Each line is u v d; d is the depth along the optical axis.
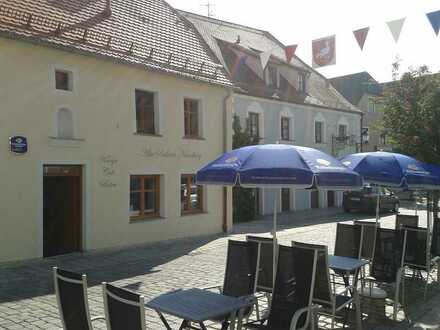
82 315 4.16
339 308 5.82
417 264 8.29
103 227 12.97
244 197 21.31
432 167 8.04
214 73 16.86
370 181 7.09
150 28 16.20
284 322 5.21
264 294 7.69
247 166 5.36
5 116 10.75
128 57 13.68
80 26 13.25
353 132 32.66
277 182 5.12
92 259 11.58
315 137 28.97
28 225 11.16
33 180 11.28
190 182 16.09
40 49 11.47
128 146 13.71
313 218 22.91
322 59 10.14
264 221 21.23
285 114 26.23
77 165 12.46
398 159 7.44
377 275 7.68
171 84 15.17
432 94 10.95
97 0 15.14
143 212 14.47
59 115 12.03
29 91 11.22
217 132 17.02
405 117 11.19
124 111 13.61
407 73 11.66
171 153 15.15
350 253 8.36
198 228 16.16
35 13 12.25
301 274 5.38
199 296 5.08
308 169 5.17
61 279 4.39
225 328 4.91
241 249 6.18
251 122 24.17
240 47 24.34
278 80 26.67
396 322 6.73
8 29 10.82
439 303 7.74
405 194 38.75
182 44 16.97
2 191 10.66
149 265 10.85
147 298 7.88
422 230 8.29
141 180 14.40
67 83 12.27
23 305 7.40
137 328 3.55
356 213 25.91
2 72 10.70
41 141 11.45
